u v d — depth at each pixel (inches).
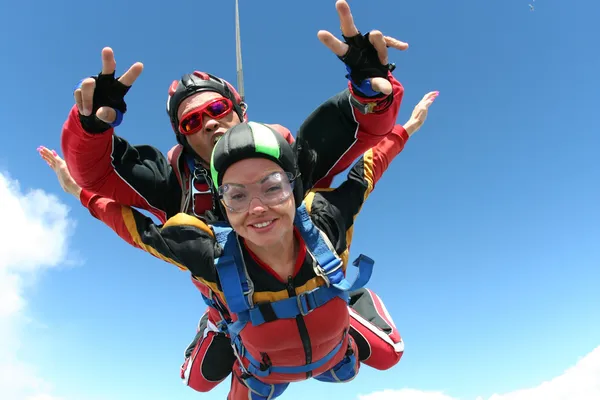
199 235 37.0
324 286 37.2
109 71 33.5
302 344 38.5
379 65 33.2
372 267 40.4
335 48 32.1
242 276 35.8
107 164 41.3
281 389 50.2
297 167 34.9
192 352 61.2
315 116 39.9
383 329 58.9
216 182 33.9
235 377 55.7
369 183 42.1
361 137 39.0
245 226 32.9
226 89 47.5
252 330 38.0
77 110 35.3
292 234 36.1
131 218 41.1
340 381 51.3
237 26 54.4
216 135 44.3
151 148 47.6
